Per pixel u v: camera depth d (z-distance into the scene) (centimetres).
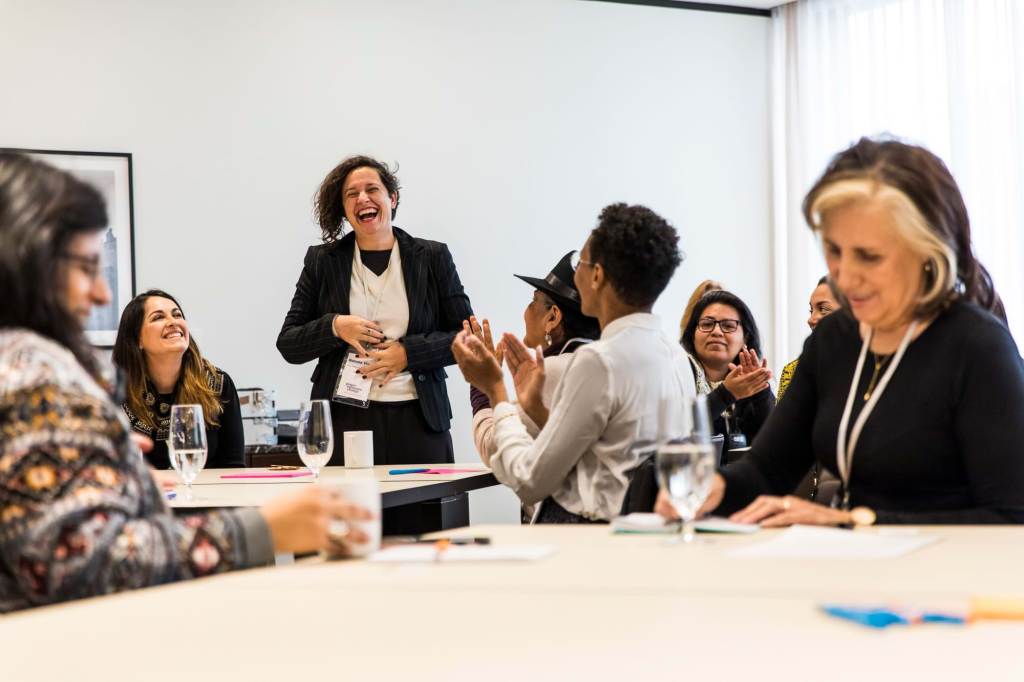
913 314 196
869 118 697
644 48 707
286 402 628
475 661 100
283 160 632
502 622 115
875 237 188
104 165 602
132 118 608
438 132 661
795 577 137
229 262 621
